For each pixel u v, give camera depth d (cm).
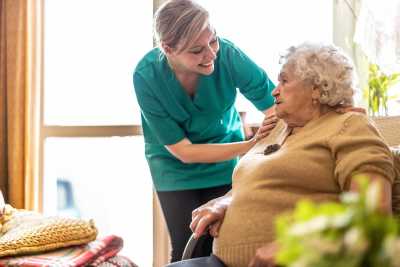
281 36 271
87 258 202
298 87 163
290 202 157
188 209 230
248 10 274
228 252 166
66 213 311
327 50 162
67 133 297
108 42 300
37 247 204
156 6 288
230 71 215
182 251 231
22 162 285
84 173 313
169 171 231
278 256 69
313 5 268
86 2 300
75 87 303
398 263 61
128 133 294
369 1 239
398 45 234
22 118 283
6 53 283
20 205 284
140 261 313
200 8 193
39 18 292
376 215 65
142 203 311
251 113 276
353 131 153
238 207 166
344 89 161
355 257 63
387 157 147
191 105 217
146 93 214
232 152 209
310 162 156
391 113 245
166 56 209
